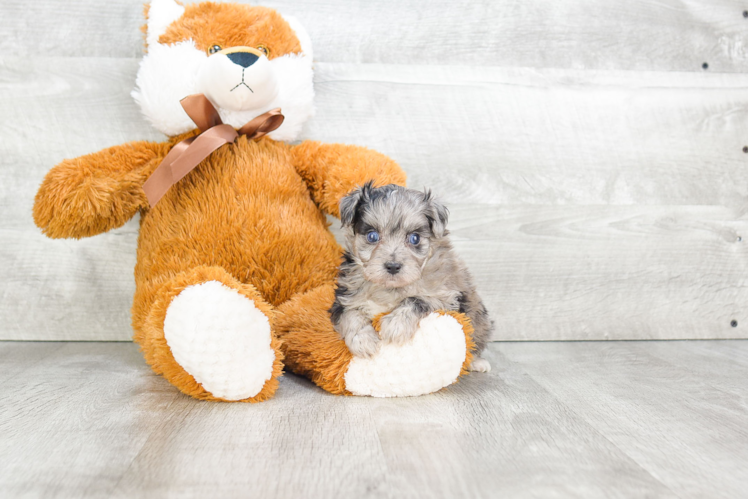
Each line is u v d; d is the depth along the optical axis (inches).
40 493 48.7
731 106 110.3
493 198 106.3
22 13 98.5
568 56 107.3
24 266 101.4
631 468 54.6
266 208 84.4
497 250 106.8
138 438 59.7
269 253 83.0
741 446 60.1
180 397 73.2
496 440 60.5
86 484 50.2
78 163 81.7
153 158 86.6
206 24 85.7
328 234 91.9
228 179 85.1
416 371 72.2
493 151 106.2
